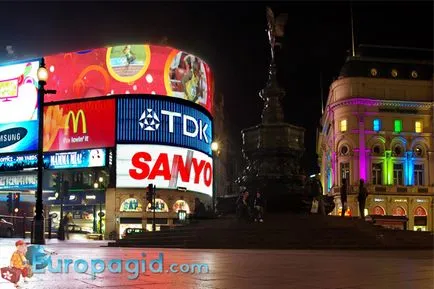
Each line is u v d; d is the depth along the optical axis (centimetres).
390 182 7050
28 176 5556
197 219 2947
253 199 2722
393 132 7138
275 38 3002
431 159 7156
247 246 2105
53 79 5522
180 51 5547
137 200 5125
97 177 5338
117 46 5391
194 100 5631
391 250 1970
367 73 7212
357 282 773
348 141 7088
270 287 711
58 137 5384
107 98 5275
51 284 730
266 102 2906
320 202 2831
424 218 6981
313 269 991
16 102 5675
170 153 5291
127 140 5181
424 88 7262
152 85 5322
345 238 2188
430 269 999
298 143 2847
